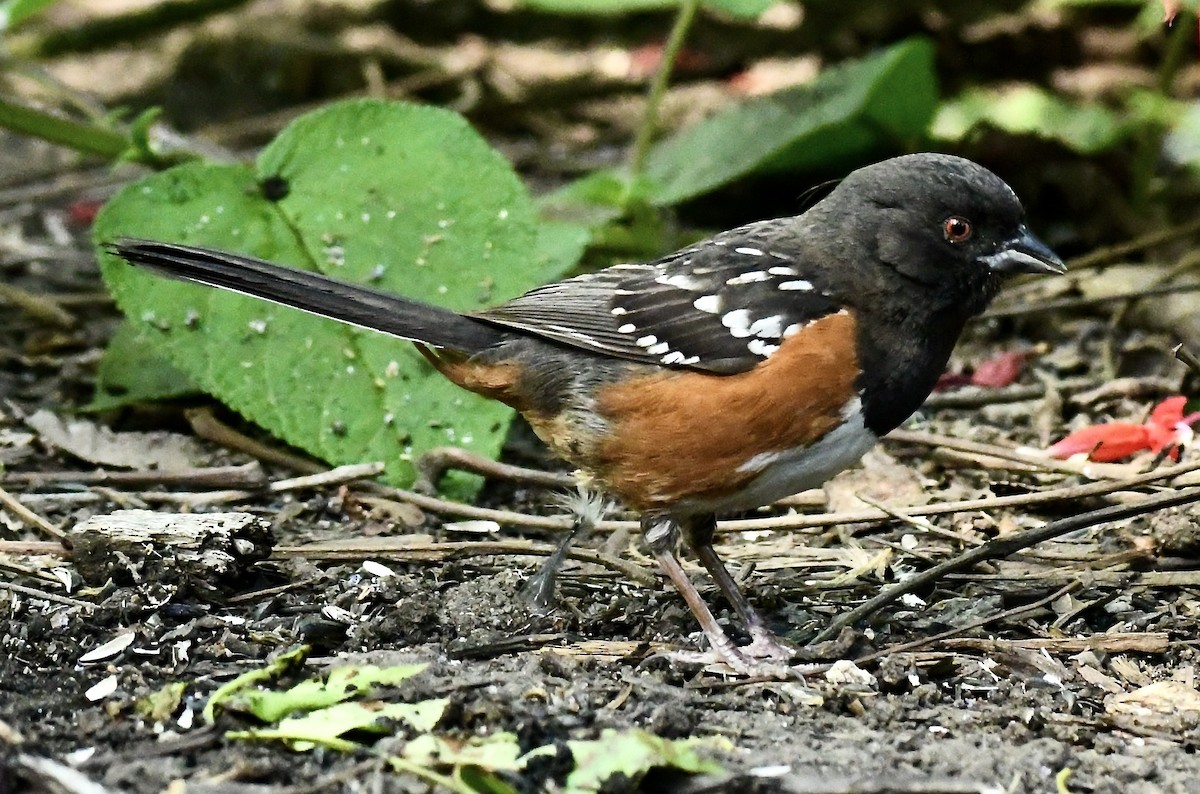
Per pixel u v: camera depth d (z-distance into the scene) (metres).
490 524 8.69
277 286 7.57
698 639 7.37
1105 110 14.04
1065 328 11.72
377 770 5.61
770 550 8.52
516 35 18.66
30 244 13.59
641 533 8.09
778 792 5.61
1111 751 6.22
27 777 5.39
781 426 7.06
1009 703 6.64
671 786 5.65
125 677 6.53
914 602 7.79
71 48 16.14
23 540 8.12
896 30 16.03
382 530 8.62
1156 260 12.79
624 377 7.24
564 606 7.59
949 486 9.27
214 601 7.41
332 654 6.91
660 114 16.42
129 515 7.71
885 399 7.22
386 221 9.48
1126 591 7.81
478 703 6.09
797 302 7.10
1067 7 15.47
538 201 11.83
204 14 16.14
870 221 7.24
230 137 16.05
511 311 7.58
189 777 5.64
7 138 16.16
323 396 9.18
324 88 17.42
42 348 11.21
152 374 10.09
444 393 9.23
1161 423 8.57
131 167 15.33
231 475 8.87
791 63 16.77
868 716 6.47
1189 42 12.77
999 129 13.73
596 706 6.37
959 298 7.35
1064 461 9.05
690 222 13.80
